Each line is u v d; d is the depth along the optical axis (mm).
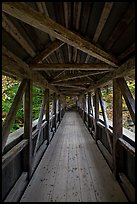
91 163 4129
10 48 2436
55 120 8445
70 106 24484
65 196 2705
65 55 4309
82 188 2947
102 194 2756
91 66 3145
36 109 9469
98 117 6070
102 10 1826
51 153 4945
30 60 3109
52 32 1891
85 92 9836
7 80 7348
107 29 2258
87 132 8219
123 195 2723
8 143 2434
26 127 3166
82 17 2246
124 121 7391
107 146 4676
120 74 2807
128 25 1931
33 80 3414
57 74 5363
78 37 2209
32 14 1609
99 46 2781
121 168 3209
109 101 9859
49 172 3613
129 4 1624
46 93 5621
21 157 3098
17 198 2391
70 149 5355
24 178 2885
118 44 2482
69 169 3779
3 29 1891
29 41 2568
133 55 2393
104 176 3412
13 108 2598
